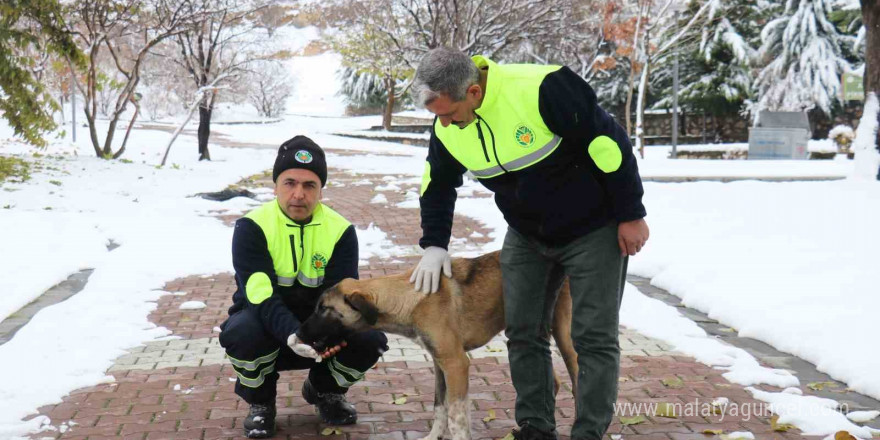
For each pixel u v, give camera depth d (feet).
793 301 19.38
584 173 10.56
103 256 27.71
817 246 25.31
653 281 23.72
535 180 10.55
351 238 13.08
